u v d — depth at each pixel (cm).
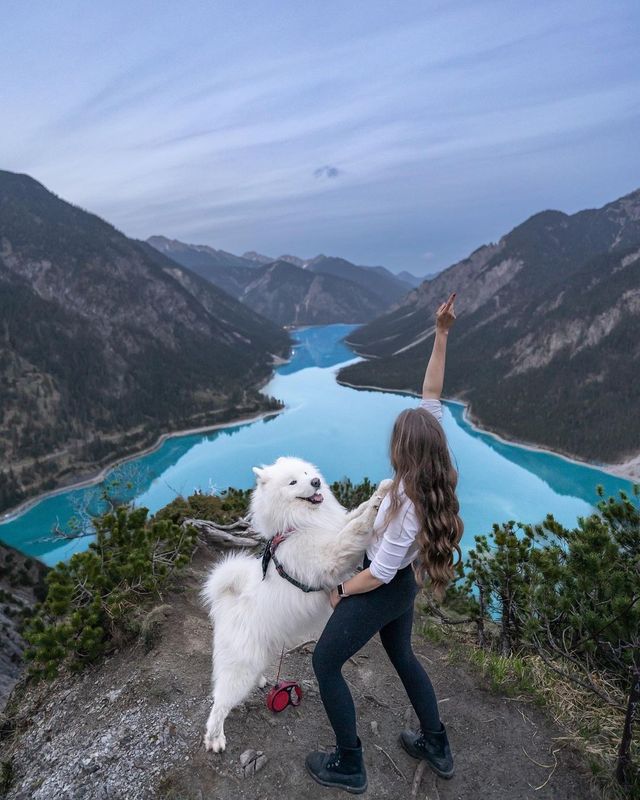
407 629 325
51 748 429
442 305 354
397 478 281
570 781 344
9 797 400
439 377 352
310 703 416
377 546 294
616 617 430
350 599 297
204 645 507
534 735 385
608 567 461
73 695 491
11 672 1411
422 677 334
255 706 409
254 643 336
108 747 393
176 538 734
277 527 329
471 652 501
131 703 436
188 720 399
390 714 408
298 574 316
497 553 557
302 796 328
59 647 512
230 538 788
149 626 527
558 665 495
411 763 356
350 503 1282
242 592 355
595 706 427
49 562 6122
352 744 323
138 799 341
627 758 336
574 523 6800
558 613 488
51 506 8600
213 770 349
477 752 369
